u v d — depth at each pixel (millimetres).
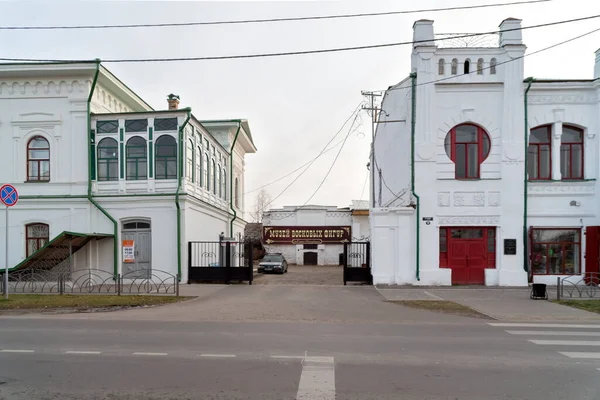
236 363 6305
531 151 17922
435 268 17344
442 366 6242
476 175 17719
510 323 9906
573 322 10078
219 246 22422
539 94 17578
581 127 17641
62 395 5004
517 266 17188
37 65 17922
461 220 17422
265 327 9188
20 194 18453
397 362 6426
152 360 6430
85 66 18000
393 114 21656
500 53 17500
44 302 12227
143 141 18578
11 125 18578
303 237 39906
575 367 6223
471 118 17516
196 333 8461
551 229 17562
